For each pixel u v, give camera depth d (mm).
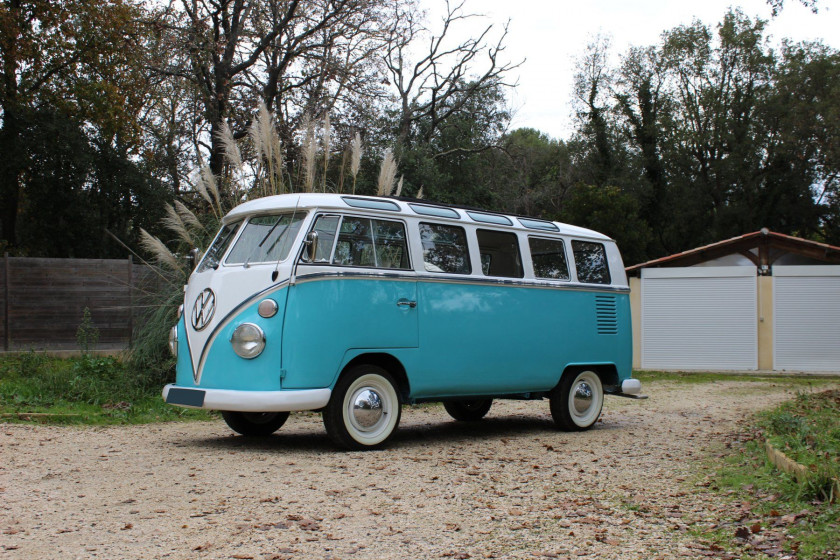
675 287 24609
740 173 45719
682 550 4523
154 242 12586
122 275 21500
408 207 8938
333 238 8172
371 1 30000
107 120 28922
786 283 23750
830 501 5301
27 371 14016
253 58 29922
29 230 32281
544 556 4457
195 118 32031
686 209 46719
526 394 10203
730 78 48688
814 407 11695
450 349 9023
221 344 7980
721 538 4762
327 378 7891
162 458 7586
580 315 10648
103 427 10016
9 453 7773
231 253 8500
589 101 48031
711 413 12531
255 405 7574
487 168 43688
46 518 5223
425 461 7582
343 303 8070
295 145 26203
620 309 11320
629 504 5715
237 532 4887
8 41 27219
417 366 8695
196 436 9336
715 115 48188
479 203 40688
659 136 47312
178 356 8539
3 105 28719
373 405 8281
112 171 31766
